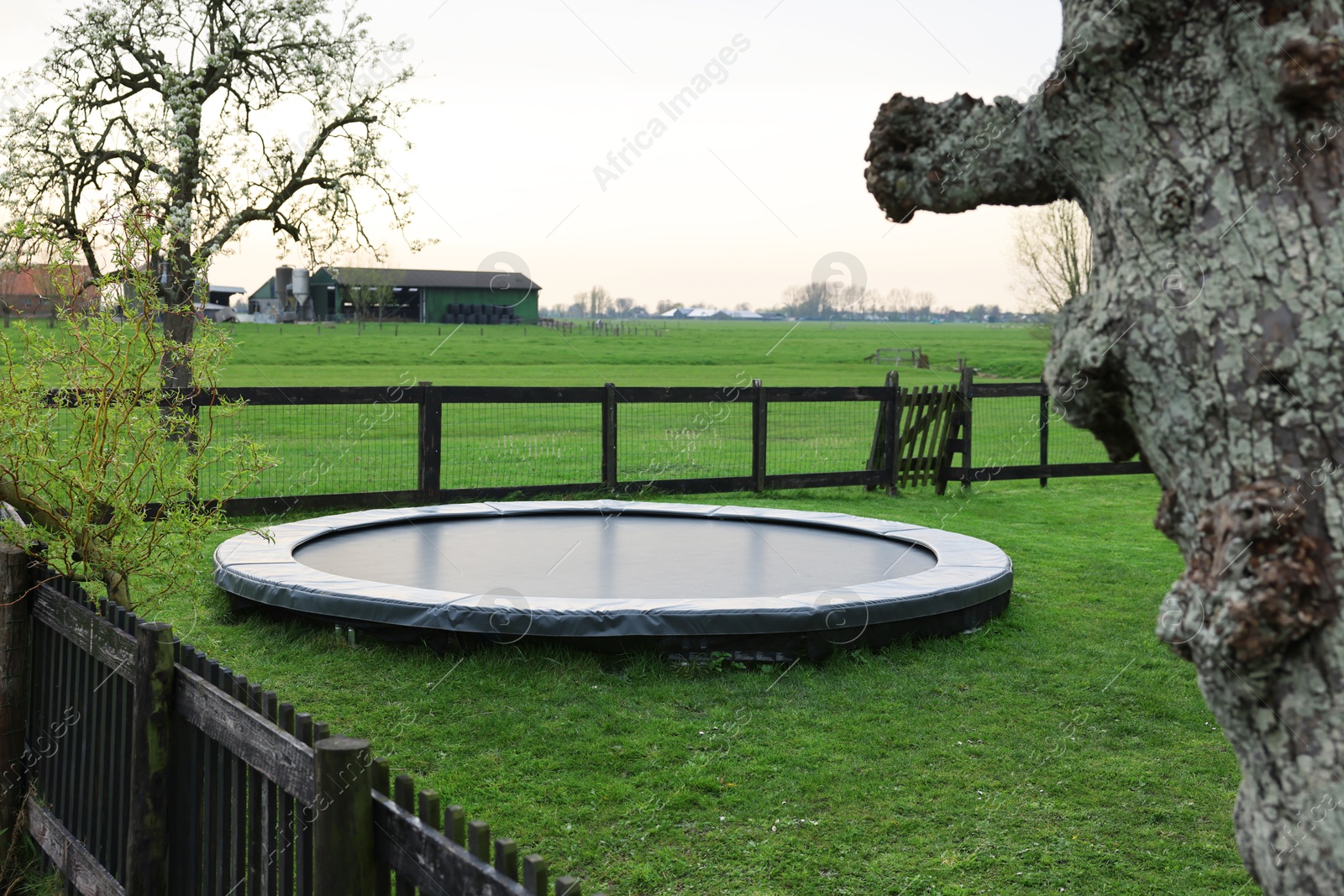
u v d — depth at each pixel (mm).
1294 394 1228
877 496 11977
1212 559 1290
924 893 2871
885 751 3885
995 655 5152
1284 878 1278
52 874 3223
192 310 3729
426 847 1641
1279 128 1245
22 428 3312
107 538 3646
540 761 3715
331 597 4961
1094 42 1331
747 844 3131
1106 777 3693
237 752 2203
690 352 51469
